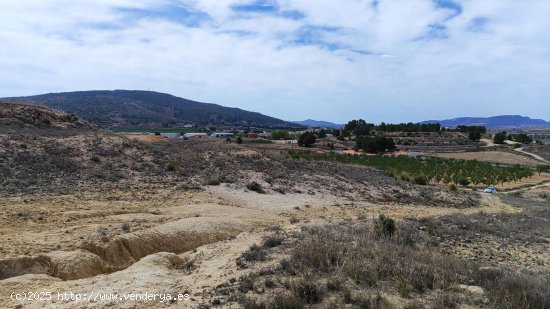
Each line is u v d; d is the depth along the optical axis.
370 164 67.00
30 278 9.77
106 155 33.38
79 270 11.21
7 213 17.16
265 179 35.38
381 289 8.62
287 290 8.60
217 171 35.97
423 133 143.62
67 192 23.73
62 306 7.92
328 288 8.64
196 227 16.80
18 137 32.38
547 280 9.69
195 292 8.91
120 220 17.41
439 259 11.04
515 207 42.03
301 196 32.59
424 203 39.38
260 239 14.66
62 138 35.19
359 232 15.00
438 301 7.78
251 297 8.31
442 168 66.56
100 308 7.83
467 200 43.91
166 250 14.79
